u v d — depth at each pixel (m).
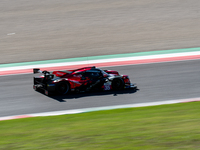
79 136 25.16
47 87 46.72
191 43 87.06
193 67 64.06
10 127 31.88
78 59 75.69
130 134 24.48
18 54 82.06
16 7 134.75
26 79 58.97
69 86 48.12
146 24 109.12
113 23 111.19
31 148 22.48
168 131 24.44
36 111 41.16
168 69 63.25
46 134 26.91
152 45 86.44
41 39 96.56
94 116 36.16
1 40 96.31
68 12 125.62
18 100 46.38
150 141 21.97
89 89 49.22
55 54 81.12
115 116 35.03
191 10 124.31
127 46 86.38
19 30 106.44
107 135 24.77
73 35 99.69
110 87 50.34
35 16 121.88
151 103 43.53
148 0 140.00
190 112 34.19
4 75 62.22
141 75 59.69
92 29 105.50
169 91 49.47
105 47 86.19
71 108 41.97
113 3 136.50
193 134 22.81
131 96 47.22
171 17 116.38
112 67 66.44
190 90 49.75
